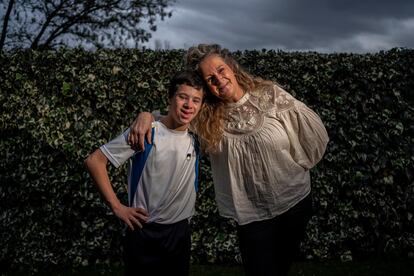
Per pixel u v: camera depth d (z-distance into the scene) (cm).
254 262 215
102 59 407
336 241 418
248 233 218
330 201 413
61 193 401
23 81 402
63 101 405
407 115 408
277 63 413
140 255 190
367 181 412
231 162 216
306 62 411
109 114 408
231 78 211
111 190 184
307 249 420
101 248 413
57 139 400
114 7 1281
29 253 402
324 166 412
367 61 409
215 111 215
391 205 412
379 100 411
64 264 408
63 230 408
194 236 412
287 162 216
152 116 198
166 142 192
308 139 221
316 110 411
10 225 400
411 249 422
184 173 198
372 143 409
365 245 423
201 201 409
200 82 198
